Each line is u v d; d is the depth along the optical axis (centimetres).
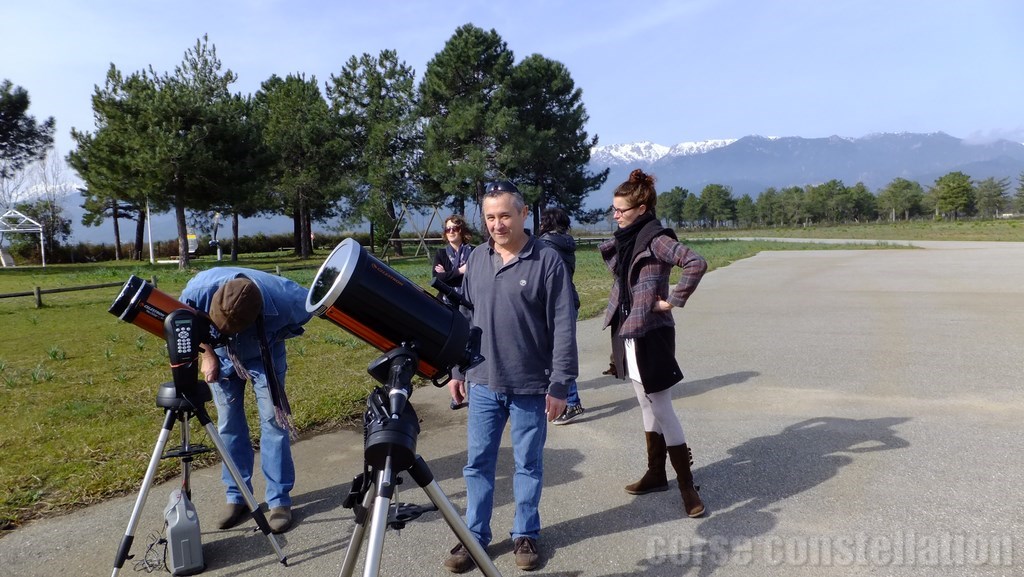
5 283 2208
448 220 607
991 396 606
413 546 366
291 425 394
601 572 334
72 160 3212
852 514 383
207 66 2908
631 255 394
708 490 426
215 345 347
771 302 1302
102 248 4712
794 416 571
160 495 437
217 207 2961
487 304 333
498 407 341
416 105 3650
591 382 728
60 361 871
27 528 391
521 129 3459
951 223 8656
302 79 4056
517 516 346
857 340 892
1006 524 364
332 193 3575
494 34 3569
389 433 218
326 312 238
